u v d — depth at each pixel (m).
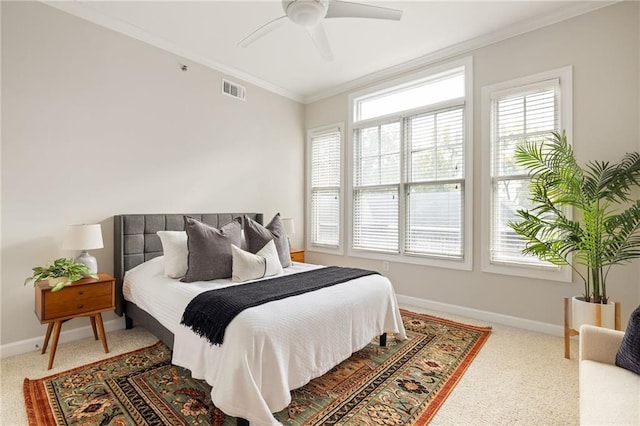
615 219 2.31
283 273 2.88
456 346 2.67
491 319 3.28
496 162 3.28
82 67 2.86
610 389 1.26
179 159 3.56
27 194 2.59
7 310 2.51
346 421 1.71
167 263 2.74
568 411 1.80
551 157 2.68
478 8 2.83
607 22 2.69
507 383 2.09
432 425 1.68
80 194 2.86
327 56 2.69
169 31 3.21
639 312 1.46
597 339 1.55
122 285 2.97
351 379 2.14
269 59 3.80
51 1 2.67
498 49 3.24
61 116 2.75
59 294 2.33
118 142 3.09
